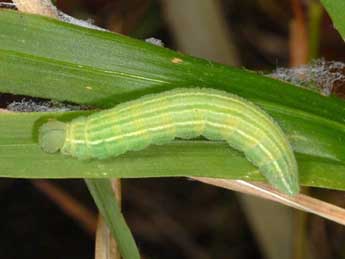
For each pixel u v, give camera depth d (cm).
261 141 9
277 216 13
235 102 9
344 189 9
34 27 9
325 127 9
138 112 9
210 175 9
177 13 13
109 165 9
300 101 9
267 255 13
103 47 9
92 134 9
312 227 14
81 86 9
